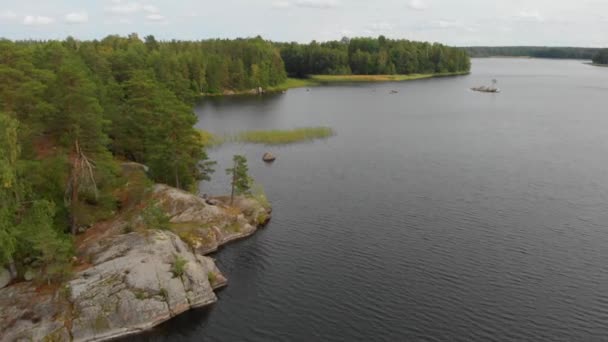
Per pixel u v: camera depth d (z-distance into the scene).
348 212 64.06
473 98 184.50
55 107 45.88
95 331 38.03
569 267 48.22
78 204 49.88
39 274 41.09
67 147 48.03
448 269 48.12
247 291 45.09
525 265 48.75
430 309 41.50
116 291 39.97
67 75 45.53
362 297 43.53
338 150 99.38
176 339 38.41
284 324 39.97
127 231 49.38
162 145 60.03
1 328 36.62
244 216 60.81
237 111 156.88
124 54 136.88
